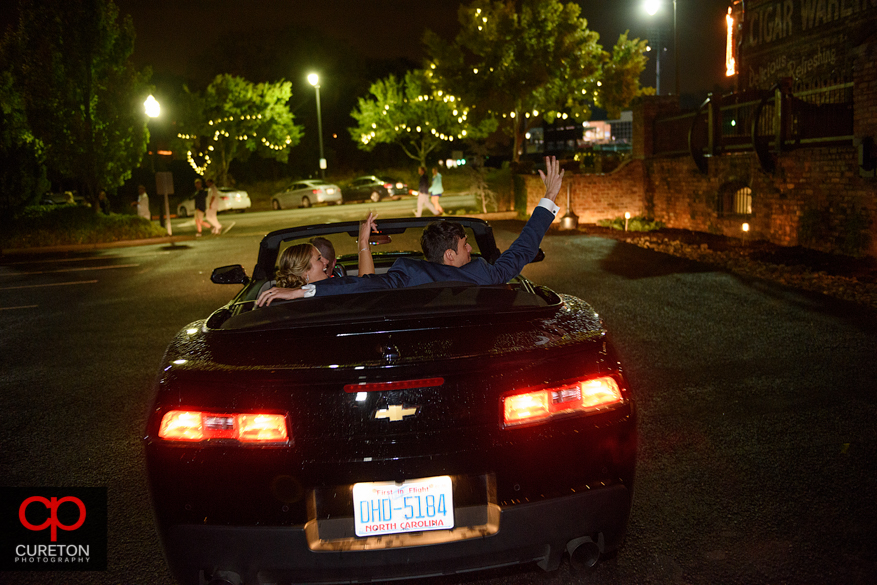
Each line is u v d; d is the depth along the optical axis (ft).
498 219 66.59
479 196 75.97
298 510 7.18
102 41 67.56
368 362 7.23
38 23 65.26
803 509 10.40
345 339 7.79
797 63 49.39
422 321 8.16
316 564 7.23
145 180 151.33
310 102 194.29
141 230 66.44
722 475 11.65
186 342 8.37
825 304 23.67
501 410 7.32
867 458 12.02
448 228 10.01
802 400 14.94
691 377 16.88
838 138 32.78
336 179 181.68
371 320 8.20
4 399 17.70
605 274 31.94
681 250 37.93
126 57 69.56
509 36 72.23
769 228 38.63
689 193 48.44
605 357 7.86
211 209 66.85
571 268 34.12
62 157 67.77
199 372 7.33
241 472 7.15
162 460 7.29
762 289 26.71
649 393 15.90
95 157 68.69
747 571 8.91
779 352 18.53
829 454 12.25
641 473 11.87
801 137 35.86
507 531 7.34
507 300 8.68
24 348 23.53
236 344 7.91
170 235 68.59
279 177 183.83
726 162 42.96
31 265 50.24
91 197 69.97
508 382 7.34
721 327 21.43
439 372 7.20
